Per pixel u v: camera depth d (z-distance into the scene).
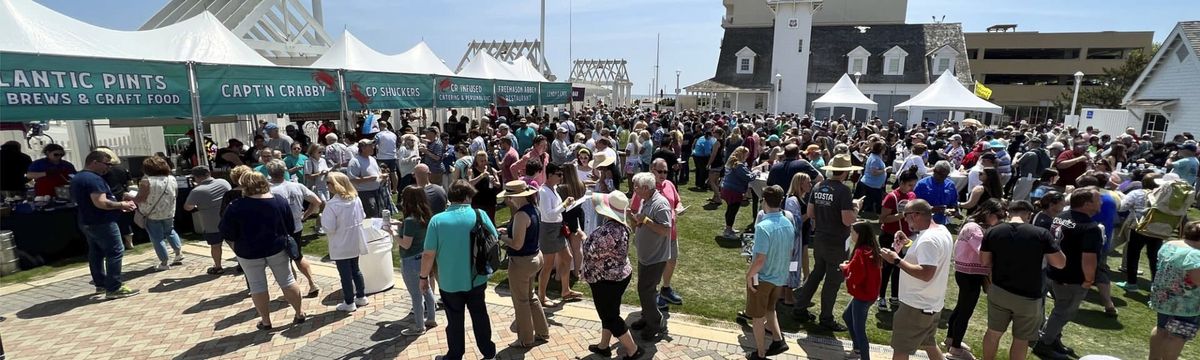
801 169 7.44
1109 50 56.06
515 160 9.55
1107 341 5.29
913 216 4.20
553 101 23.55
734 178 8.57
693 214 10.68
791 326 5.43
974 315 5.87
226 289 6.18
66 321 5.30
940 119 36.31
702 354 4.82
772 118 20.73
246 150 10.59
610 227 4.38
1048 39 57.09
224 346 4.82
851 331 4.77
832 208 5.18
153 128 14.66
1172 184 6.20
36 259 6.96
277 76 9.71
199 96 8.30
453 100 15.50
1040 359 4.90
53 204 7.24
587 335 5.15
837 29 41.69
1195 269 4.18
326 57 13.75
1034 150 9.90
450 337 4.33
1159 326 4.55
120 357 4.60
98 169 5.87
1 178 7.76
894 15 48.19
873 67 38.62
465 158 9.12
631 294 6.26
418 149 10.54
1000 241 4.25
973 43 59.94
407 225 4.79
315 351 4.75
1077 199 4.60
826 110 38.19
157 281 6.42
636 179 4.76
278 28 22.00
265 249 4.90
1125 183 8.57
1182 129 19.17
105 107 7.08
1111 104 43.66
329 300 5.90
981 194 7.47
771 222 4.47
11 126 10.41
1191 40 18.72
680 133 13.98
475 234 4.20
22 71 6.21
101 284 5.99
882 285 5.85
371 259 6.09
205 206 6.37
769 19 48.81
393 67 14.60
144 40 10.26
